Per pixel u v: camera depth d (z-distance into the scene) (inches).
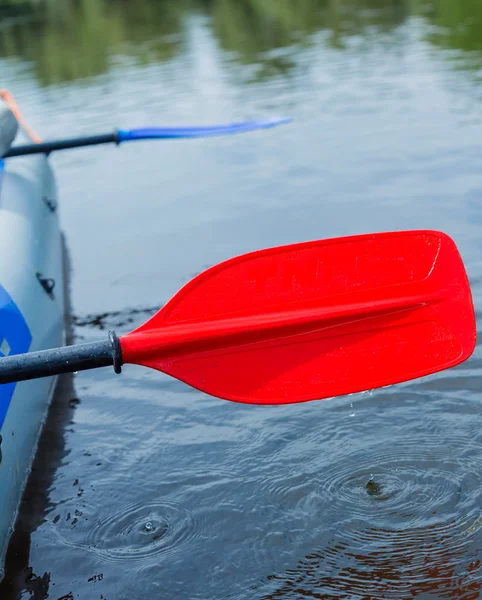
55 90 401.7
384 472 98.2
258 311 93.0
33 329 122.3
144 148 291.4
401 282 94.5
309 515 92.7
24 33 674.8
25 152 176.2
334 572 84.0
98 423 119.8
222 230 198.5
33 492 103.8
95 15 741.9
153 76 406.0
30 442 110.9
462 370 118.8
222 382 92.2
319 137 266.1
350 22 501.0
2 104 168.9
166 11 710.5
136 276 176.9
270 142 270.1
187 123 298.5
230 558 87.8
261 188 226.7
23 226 148.6
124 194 240.1
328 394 94.3
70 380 134.3
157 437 114.1
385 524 89.6
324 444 106.0
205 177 245.3
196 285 91.0
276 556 87.2
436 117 266.1
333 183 220.8
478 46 363.3
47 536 95.1
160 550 90.4
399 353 94.8
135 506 98.7
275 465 102.7
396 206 195.9
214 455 107.3
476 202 189.5
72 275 181.6
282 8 623.5
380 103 294.7
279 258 92.0
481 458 98.4
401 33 430.3
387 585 81.4
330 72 358.0
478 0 495.2
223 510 95.4
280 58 410.3
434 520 89.2
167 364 90.6
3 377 85.5
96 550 91.9
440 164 221.6
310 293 93.7
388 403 113.3
